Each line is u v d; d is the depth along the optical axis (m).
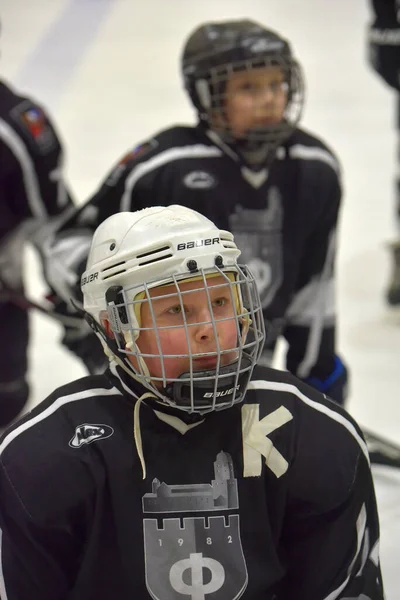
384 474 2.55
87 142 6.52
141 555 1.18
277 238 2.09
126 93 7.77
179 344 1.14
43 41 9.67
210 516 1.19
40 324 4.14
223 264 1.17
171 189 1.99
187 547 1.18
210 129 2.03
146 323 1.16
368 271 4.58
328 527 1.26
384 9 3.86
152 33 9.87
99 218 2.05
